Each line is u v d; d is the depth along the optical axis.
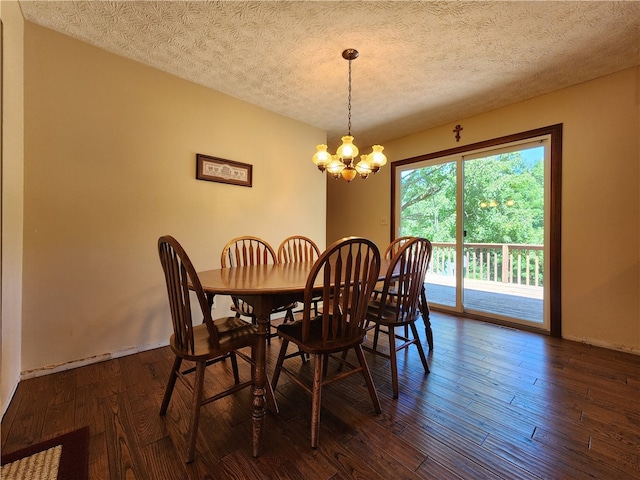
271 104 2.97
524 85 2.56
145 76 2.26
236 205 2.84
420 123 3.46
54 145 1.89
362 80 2.50
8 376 1.52
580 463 1.17
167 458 1.18
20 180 1.71
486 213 3.16
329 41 1.98
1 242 1.40
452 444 1.28
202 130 2.60
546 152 2.70
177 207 2.45
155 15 1.74
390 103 2.94
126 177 2.18
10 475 1.08
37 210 1.83
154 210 2.32
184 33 1.91
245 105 2.91
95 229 2.05
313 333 1.48
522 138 2.84
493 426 1.40
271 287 1.30
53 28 1.86
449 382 1.81
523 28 1.83
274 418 1.46
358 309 1.43
